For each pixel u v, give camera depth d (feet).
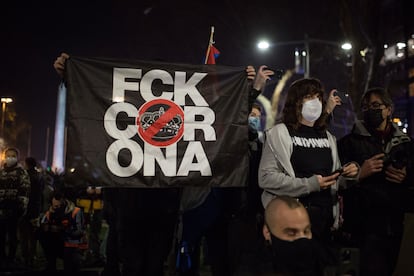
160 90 15.64
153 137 15.42
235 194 17.94
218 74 16.02
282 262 10.43
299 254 10.34
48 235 27.61
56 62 15.38
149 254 16.90
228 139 15.85
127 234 16.81
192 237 18.24
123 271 16.94
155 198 16.69
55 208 26.78
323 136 15.25
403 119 63.05
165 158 15.43
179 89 15.75
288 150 14.67
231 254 16.98
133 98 15.44
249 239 16.66
